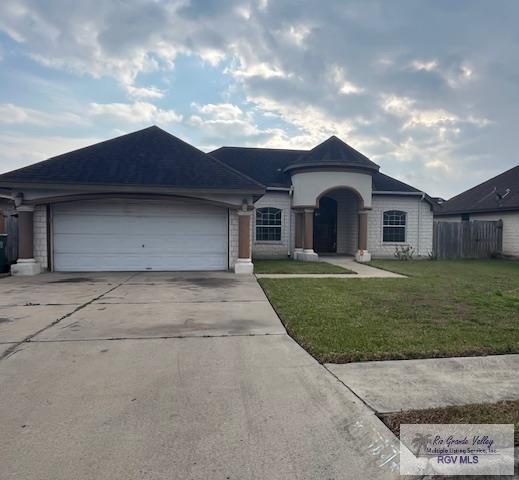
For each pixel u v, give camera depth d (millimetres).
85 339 5059
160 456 2547
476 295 8305
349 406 3250
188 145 13773
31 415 3068
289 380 3795
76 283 9867
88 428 2881
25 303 7316
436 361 4328
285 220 17484
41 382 3707
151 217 12547
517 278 11422
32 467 2414
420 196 18562
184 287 9305
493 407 3207
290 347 4809
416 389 3586
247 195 12266
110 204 12336
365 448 2674
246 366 4168
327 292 8562
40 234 11953
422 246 18734
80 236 12227
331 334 5246
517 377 3883
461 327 5668
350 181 16281
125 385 3654
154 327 5664
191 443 2703
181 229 12688
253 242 17375
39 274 11578
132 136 13734
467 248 19266
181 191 11742
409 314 6457
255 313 6609
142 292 8578
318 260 16469
